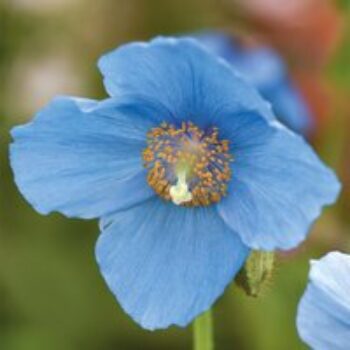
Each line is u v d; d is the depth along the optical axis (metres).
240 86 0.38
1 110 0.73
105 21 0.76
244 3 0.74
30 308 0.67
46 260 0.68
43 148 0.41
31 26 0.75
